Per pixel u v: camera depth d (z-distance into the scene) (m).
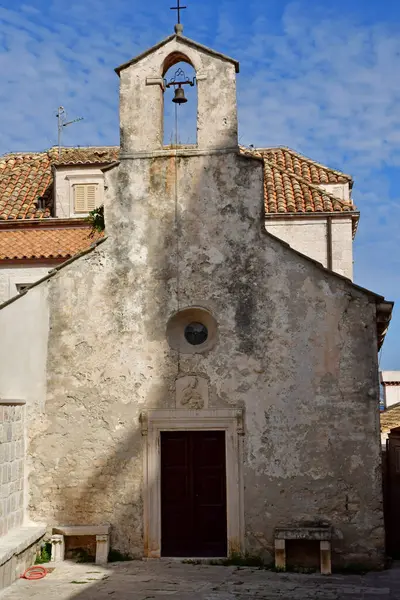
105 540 11.95
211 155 12.91
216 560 11.88
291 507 11.91
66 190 19.22
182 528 12.43
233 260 12.61
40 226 18.34
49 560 11.98
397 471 16.61
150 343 12.57
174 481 12.53
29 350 12.71
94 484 12.32
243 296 12.50
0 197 19.77
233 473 12.09
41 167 21.36
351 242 17.38
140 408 12.43
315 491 11.91
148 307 12.66
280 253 12.52
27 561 11.42
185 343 12.67
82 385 12.57
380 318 12.33
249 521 11.95
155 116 13.16
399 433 16.42
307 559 11.68
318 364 12.20
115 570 11.41
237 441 12.16
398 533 16.50
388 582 10.78
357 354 12.16
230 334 12.42
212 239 12.70
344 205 17.66
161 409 12.36
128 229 12.89
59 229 18.34
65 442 12.48
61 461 12.45
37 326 12.77
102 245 12.89
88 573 11.20
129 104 13.22
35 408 12.59
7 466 11.59
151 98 13.20
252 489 12.03
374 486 11.84
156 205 12.90
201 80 13.12
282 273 12.46
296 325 12.32
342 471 11.92
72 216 18.98
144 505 12.16
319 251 17.39
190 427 12.29
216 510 12.44
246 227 12.66
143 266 12.77
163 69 13.51
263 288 12.48
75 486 12.34
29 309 12.80
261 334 12.36
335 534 11.77
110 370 12.56
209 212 12.78
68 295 12.80
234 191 12.78
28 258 17.20
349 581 10.85
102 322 12.70
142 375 12.50
